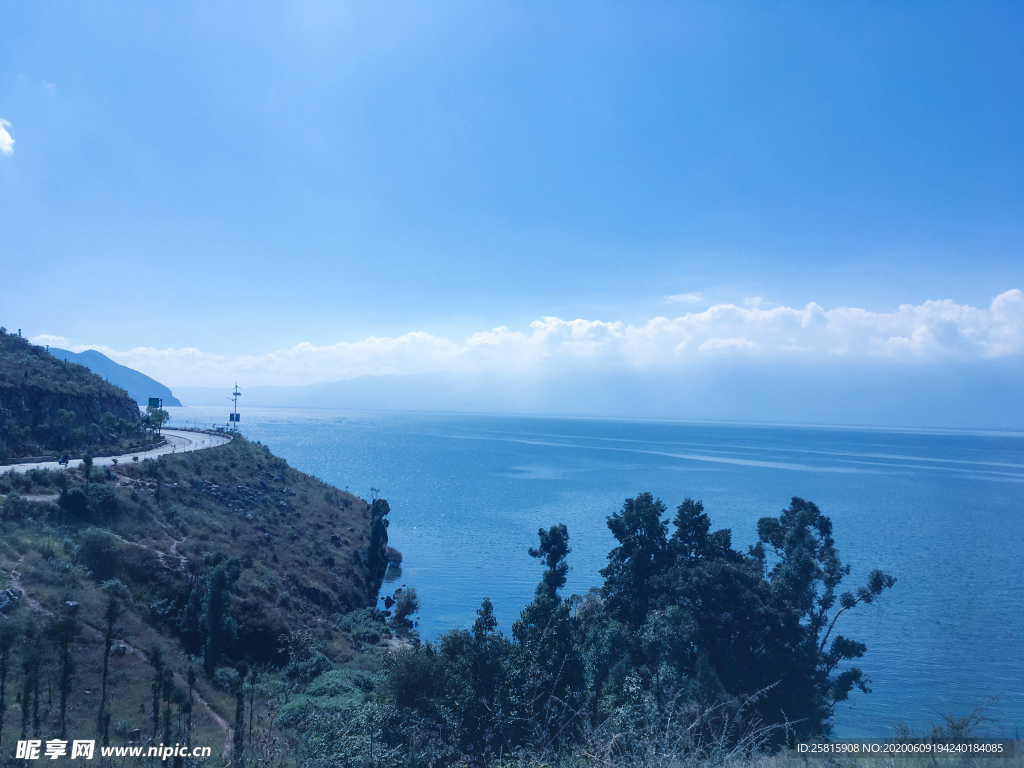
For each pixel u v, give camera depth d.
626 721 14.34
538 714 19.50
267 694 33.69
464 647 27.36
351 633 53.38
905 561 99.25
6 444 65.38
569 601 44.75
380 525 76.00
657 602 36.03
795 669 32.03
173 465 70.00
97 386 92.38
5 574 36.16
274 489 81.38
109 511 51.19
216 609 39.03
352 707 19.48
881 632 64.31
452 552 99.56
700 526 42.12
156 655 29.41
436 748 18.56
